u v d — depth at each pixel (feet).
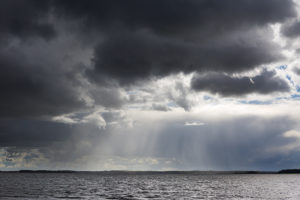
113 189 421.59
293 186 523.29
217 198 303.07
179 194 347.56
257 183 645.51
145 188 453.58
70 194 326.85
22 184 524.52
